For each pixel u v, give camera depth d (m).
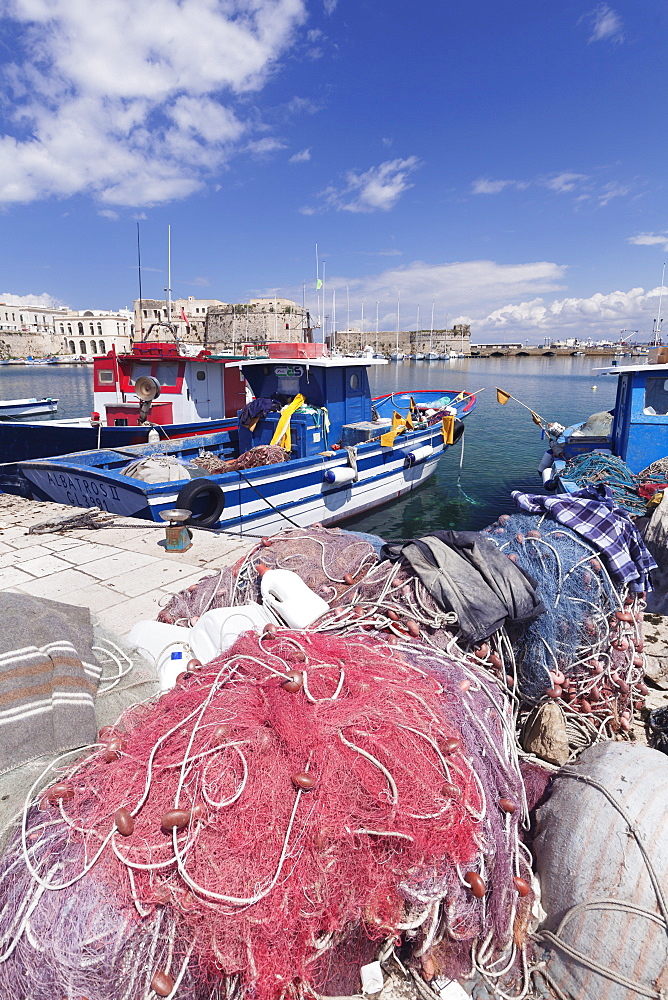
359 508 11.52
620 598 3.62
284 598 3.57
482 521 12.37
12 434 12.23
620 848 2.10
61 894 1.75
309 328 13.30
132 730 2.50
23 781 2.28
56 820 1.97
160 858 1.78
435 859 1.97
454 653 3.29
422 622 3.42
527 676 3.51
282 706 2.19
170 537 6.59
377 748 2.08
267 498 9.21
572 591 3.53
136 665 3.31
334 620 3.55
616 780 2.33
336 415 11.03
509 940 2.16
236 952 1.72
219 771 1.96
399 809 1.93
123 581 5.77
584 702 3.56
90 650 3.20
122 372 12.05
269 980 1.71
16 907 1.75
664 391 7.83
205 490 8.05
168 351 12.04
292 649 2.64
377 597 3.69
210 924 1.72
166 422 11.72
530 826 2.60
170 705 2.48
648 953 1.93
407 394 19.62
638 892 2.00
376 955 2.12
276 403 10.59
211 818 1.86
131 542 7.01
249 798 1.90
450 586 3.47
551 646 3.44
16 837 2.00
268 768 1.99
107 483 8.10
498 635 3.49
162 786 1.98
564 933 2.12
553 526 3.96
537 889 2.35
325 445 10.73
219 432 11.59
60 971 1.65
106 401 12.34
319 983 1.96
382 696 2.34
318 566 4.11
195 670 2.82
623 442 8.28
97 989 1.67
